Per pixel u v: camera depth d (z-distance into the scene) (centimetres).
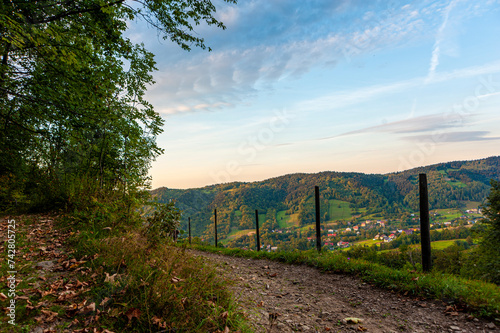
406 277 501
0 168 1016
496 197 1388
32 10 732
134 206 618
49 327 218
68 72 874
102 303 254
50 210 822
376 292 479
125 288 282
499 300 373
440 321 352
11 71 919
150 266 352
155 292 276
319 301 446
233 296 376
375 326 348
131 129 998
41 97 929
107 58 981
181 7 967
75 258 376
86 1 797
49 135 1023
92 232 477
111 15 862
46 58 820
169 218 479
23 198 875
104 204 594
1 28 643
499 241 1270
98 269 331
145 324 242
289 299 458
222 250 1072
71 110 920
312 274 625
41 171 1031
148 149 1055
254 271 677
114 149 1045
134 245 394
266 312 384
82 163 991
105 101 958
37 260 371
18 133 1045
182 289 310
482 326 331
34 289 273
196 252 1077
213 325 272
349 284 532
